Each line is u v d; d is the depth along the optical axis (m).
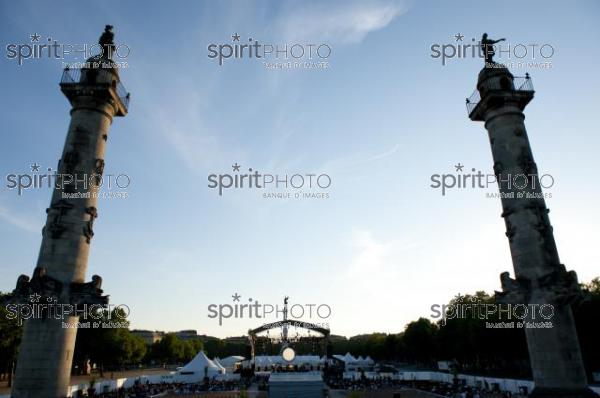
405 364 136.75
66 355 24.61
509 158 29.23
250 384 61.56
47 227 26.06
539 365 25.27
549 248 26.83
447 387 46.19
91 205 27.31
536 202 27.94
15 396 23.00
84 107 28.69
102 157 28.72
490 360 81.31
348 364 83.88
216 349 184.88
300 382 44.47
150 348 134.75
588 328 45.94
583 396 23.69
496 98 30.27
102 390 45.44
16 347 52.44
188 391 51.62
